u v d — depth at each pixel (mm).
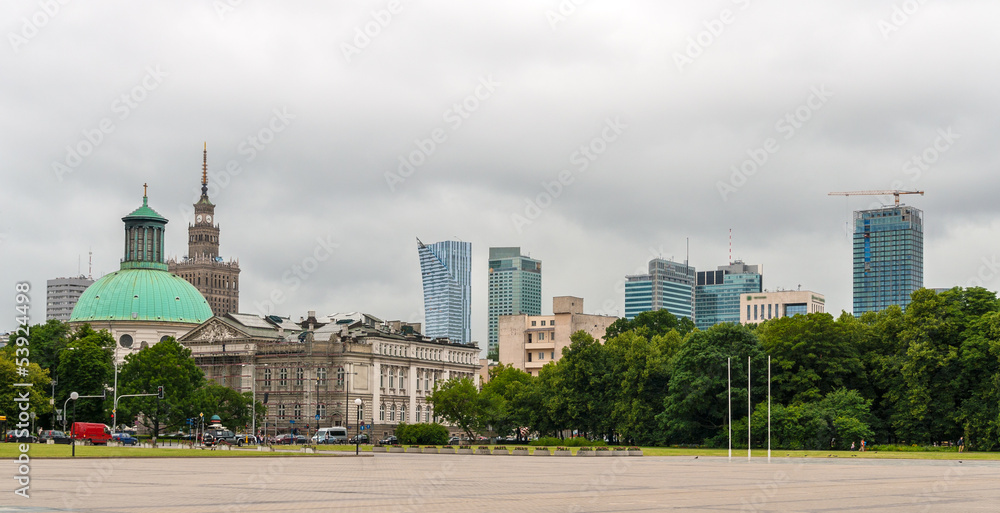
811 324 167375
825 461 116875
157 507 49219
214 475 76500
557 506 50938
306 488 62469
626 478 75938
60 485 63344
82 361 193125
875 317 185625
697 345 171875
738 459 123062
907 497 58188
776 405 160625
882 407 167875
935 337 158625
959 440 155750
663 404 175625
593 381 188750
